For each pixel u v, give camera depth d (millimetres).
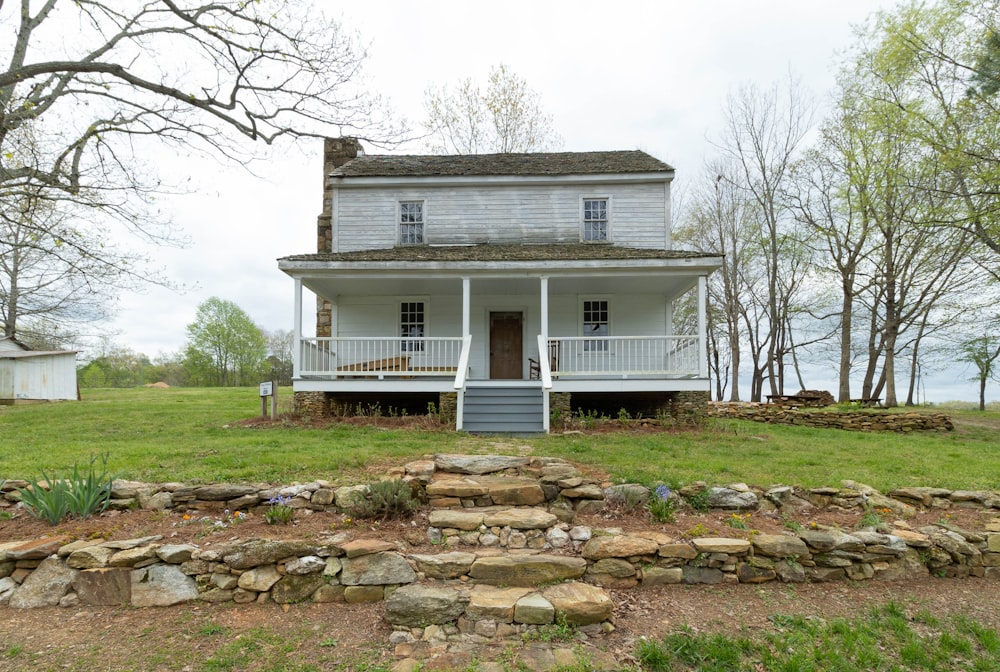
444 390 11867
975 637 4047
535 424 10422
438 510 5223
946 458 8125
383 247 15688
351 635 3801
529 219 15727
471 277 12438
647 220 15531
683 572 4535
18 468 6328
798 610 4262
